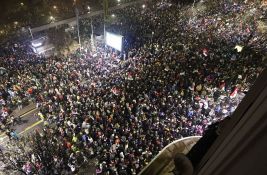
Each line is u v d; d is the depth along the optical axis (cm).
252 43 4847
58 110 3244
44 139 2914
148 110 3075
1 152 2831
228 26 5788
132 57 4703
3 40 5881
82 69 4238
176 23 6203
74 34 6047
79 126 2938
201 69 3975
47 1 7444
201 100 3175
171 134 2698
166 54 4538
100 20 6800
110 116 2936
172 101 3209
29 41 5888
